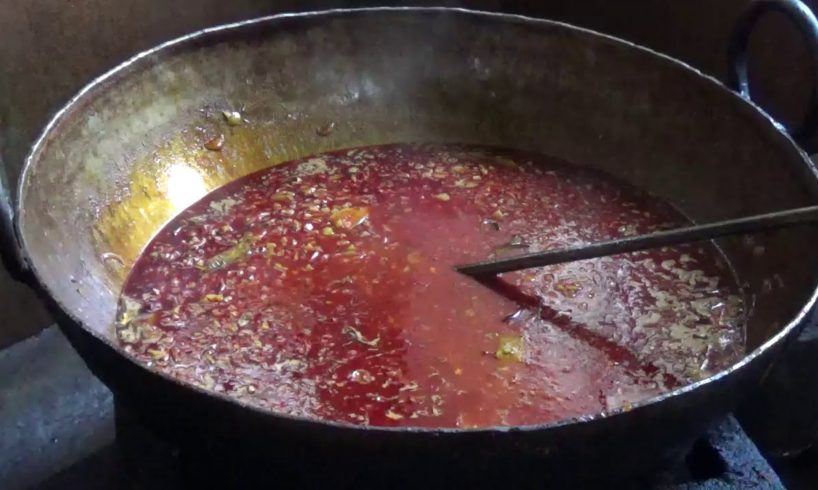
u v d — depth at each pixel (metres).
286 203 1.12
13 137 1.24
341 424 0.67
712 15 1.26
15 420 1.24
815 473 1.24
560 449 0.68
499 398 0.87
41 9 1.20
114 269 1.01
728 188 1.06
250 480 0.77
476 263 1.00
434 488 0.70
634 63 1.13
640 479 0.87
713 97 1.06
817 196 0.90
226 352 0.91
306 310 0.96
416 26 1.20
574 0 1.39
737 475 0.93
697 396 0.70
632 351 0.92
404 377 0.88
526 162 1.20
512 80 1.21
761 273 0.98
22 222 0.85
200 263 1.03
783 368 1.14
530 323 0.95
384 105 1.24
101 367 0.77
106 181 1.05
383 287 0.99
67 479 1.04
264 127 1.19
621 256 1.04
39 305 1.33
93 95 1.03
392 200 1.13
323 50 1.20
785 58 1.22
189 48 1.12
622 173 1.16
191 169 1.14
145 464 0.94
